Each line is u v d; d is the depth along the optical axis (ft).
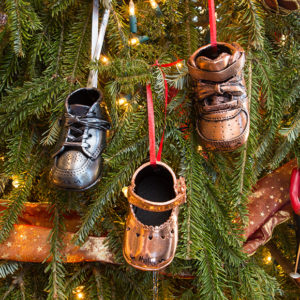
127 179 2.14
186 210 2.07
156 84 1.97
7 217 2.21
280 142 2.29
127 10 2.41
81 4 2.44
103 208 2.36
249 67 2.09
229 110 1.83
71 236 2.39
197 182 2.11
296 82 2.14
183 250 1.98
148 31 2.37
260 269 2.48
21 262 2.59
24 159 2.28
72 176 1.89
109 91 2.02
